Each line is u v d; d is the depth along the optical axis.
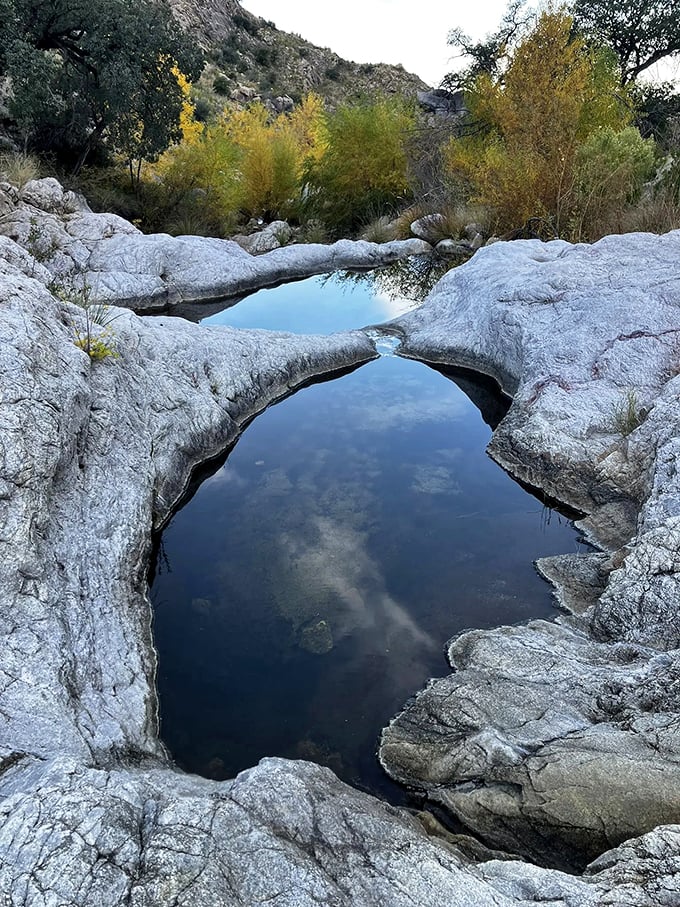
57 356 5.07
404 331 9.99
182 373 6.95
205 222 17.20
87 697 3.50
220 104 37.00
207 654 4.36
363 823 2.53
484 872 2.49
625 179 11.41
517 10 17.33
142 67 16.36
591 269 8.31
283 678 4.18
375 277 13.49
